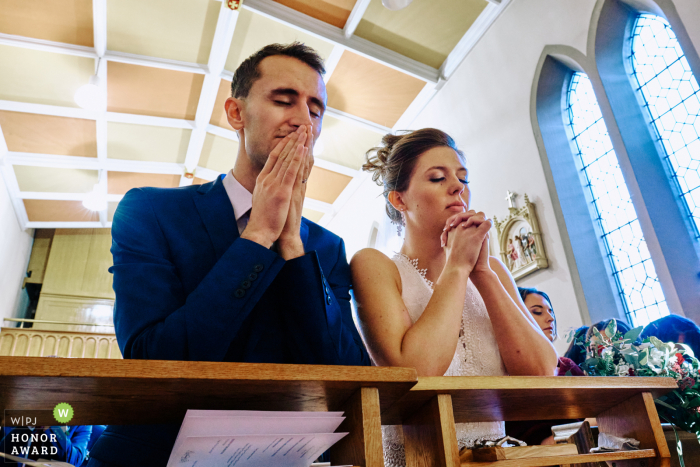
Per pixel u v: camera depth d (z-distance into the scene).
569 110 7.21
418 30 8.48
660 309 5.62
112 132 10.80
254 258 1.09
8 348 12.48
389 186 1.85
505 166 7.52
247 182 1.46
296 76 1.46
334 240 1.58
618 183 6.38
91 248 15.58
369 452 0.81
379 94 9.59
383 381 0.84
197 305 1.04
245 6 7.89
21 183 11.93
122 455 1.05
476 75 8.40
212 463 0.75
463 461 1.00
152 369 0.70
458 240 1.50
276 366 0.77
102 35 8.26
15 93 9.39
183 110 10.44
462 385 0.98
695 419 1.72
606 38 6.42
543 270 6.65
